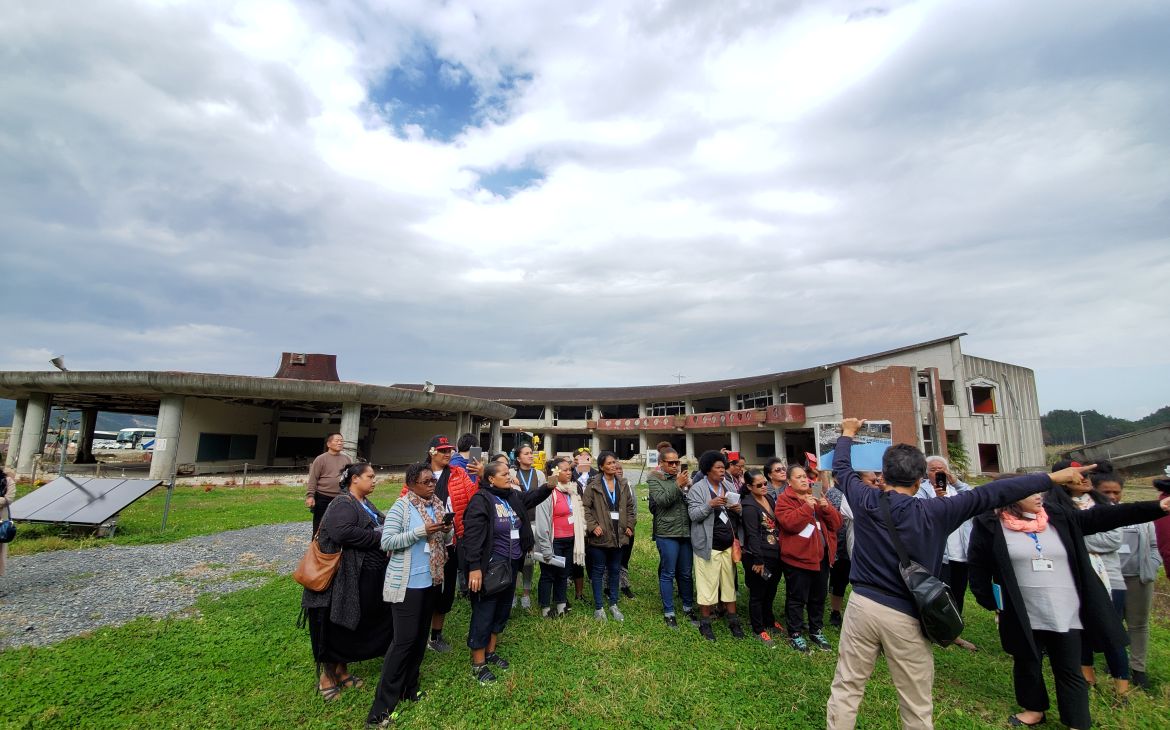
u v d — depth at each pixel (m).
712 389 38.38
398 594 3.64
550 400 46.47
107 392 19.41
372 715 3.54
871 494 3.28
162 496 15.62
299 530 10.60
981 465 26.42
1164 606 6.92
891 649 3.01
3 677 4.04
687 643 5.00
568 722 3.61
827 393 27.31
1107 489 4.64
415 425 33.59
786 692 4.11
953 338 27.19
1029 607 3.73
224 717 3.60
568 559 5.82
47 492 9.80
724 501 5.12
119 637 4.88
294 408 27.23
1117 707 4.10
